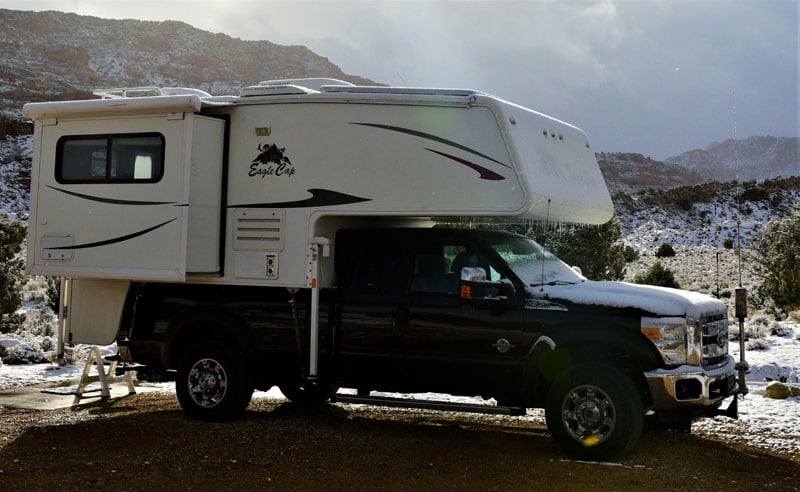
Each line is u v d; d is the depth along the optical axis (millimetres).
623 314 7371
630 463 7160
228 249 8969
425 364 7984
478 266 8047
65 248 9273
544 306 7621
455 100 8117
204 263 8859
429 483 6398
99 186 9117
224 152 9062
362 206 8422
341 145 8547
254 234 8852
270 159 8836
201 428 8484
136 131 8953
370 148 8438
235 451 7410
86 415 9305
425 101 8242
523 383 7598
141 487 6215
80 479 6434
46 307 24000
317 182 8609
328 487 6254
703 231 64000
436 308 7969
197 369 8961
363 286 8398
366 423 8977
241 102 8945
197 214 8797
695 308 7438
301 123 8727
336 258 8695
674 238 63031
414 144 8281
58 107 9203
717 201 77938
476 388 7875
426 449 7641
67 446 7625
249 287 8938
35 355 13594
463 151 8094
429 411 9820
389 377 8195
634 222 74062
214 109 9062
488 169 8000
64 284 9570
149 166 8922
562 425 7336
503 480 6516
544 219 8453
